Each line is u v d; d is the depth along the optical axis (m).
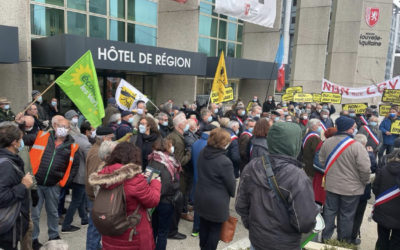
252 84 18.20
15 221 2.73
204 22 15.95
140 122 4.78
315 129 5.10
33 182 3.12
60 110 10.94
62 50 8.18
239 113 8.28
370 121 7.60
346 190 3.84
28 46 8.16
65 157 3.94
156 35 13.50
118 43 9.35
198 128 6.25
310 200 2.19
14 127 2.82
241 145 5.45
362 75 23.45
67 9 10.35
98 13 11.27
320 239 4.26
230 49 17.92
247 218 2.58
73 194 4.47
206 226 3.63
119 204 2.51
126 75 12.84
